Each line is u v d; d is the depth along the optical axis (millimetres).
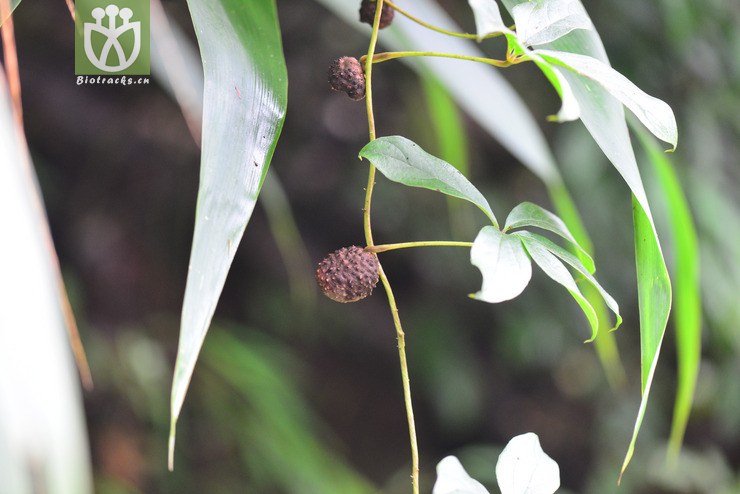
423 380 1815
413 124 1528
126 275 1520
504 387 1860
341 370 1981
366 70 513
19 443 449
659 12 1312
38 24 1372
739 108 1386
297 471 1258
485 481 1748
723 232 1289
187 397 1343
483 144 1570
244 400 1325
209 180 473
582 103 512
